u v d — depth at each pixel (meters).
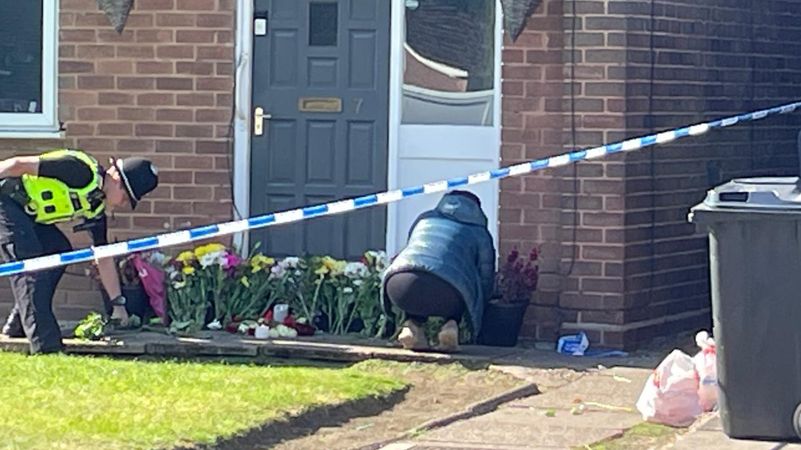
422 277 9.24
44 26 10.66
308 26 10.61
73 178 9.54
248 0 10.52
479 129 10.38
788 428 6.84
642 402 7.86
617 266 9.95
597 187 9.95
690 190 10.60
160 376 8.57
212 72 10.48
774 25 11.52
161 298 10.21
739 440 6.92
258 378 8.55
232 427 7.29
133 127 10.55
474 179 8.64
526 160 10.11
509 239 10.15
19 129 10.70
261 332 9.98
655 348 10.17
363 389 8.34
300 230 10.72
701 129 9.20
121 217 10.51
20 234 9.40
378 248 10.64
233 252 10.40
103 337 9.79
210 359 9.60
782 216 6.69
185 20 10.48
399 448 7.21
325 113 10.61
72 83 10.60
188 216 10.55
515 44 10.09
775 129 11.60
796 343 6.78
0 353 9.45
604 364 9.47
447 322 9.45
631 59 9.92
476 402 8.34
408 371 9.12
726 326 6.86
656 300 10.33
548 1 10.02
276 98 10.65
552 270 10.08
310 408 7.85
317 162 10.64
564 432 7.60
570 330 10.02
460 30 10.41
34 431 7.09
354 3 10.55
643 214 10.13
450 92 10.45
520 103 10.10
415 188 9.25
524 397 8.55
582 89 9.92
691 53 10.50
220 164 10.51
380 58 10.55
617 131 9.90
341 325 10.16
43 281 9.48
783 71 11.68
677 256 10.51
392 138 10.49
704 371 7.72
